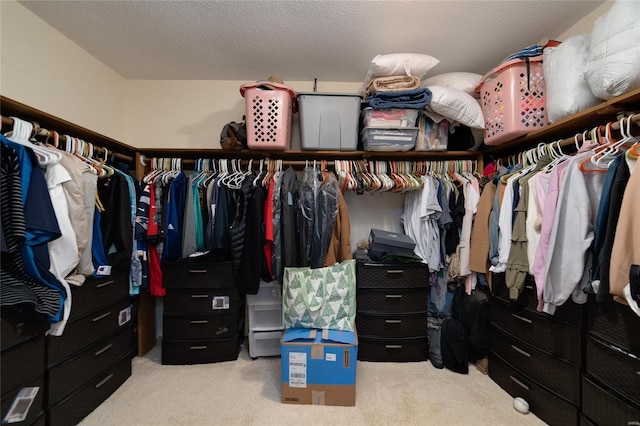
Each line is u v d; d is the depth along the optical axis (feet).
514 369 4.86
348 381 4.67
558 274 3.81
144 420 4.31
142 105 7.30
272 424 4.26
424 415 4.45
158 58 6.36
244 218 5.81
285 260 5.64
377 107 5.71
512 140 5.46
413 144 5.99
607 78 3.35
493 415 4.46
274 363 6.02
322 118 5.98
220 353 6.05
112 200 5.12
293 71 6.96
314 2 4.69
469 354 6.00
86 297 4.39
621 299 3.09
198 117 7.35
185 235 5.98
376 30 5.42
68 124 4.62
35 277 3.50
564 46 4.35
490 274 5.45
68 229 3.81
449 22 5.19
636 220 2.89
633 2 3.21
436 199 6.16
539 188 4.27
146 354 6.48
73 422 4.14
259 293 6.27
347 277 5.56
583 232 3.59
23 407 3.50
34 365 3.64
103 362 4.75
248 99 5.75
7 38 4.50
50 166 3.76
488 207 5.40
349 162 6.39
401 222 7.47
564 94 4.25
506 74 5.09
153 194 5.88
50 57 5.21
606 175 3.37
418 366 5.95
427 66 5.69
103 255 4.75
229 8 4.81
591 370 3.70
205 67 6.78
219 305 6.00
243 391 5.04
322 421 4.32
